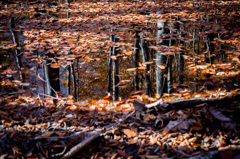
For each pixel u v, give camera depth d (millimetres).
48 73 3342
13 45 4098
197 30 4926
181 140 1771
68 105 2516
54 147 1687
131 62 3688
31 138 1771
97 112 2334
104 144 1750
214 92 2746
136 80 3219
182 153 1601
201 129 1872
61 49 3912
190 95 2707
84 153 1646
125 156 1606
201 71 3361
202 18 5789
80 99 2777
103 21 5609
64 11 6832
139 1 8094
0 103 2410
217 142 1729
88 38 4406
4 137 1734
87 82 3170
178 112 2135
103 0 8492
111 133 1918
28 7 7129
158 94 2805
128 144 1783
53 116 2197
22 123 2020
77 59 3746
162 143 1769
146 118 2098
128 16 6012
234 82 2990
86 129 1955
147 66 3561
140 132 1915
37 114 2236
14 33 4801
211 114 2025
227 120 1883
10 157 1547
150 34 4727
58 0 8414
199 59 3734
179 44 4160
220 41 4344
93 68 3551
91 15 6238
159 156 1602
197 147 1694
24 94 2746
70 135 1819
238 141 1707
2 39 4441
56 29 5051
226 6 7035
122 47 4141
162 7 6992
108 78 3293
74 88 3020
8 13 6324
